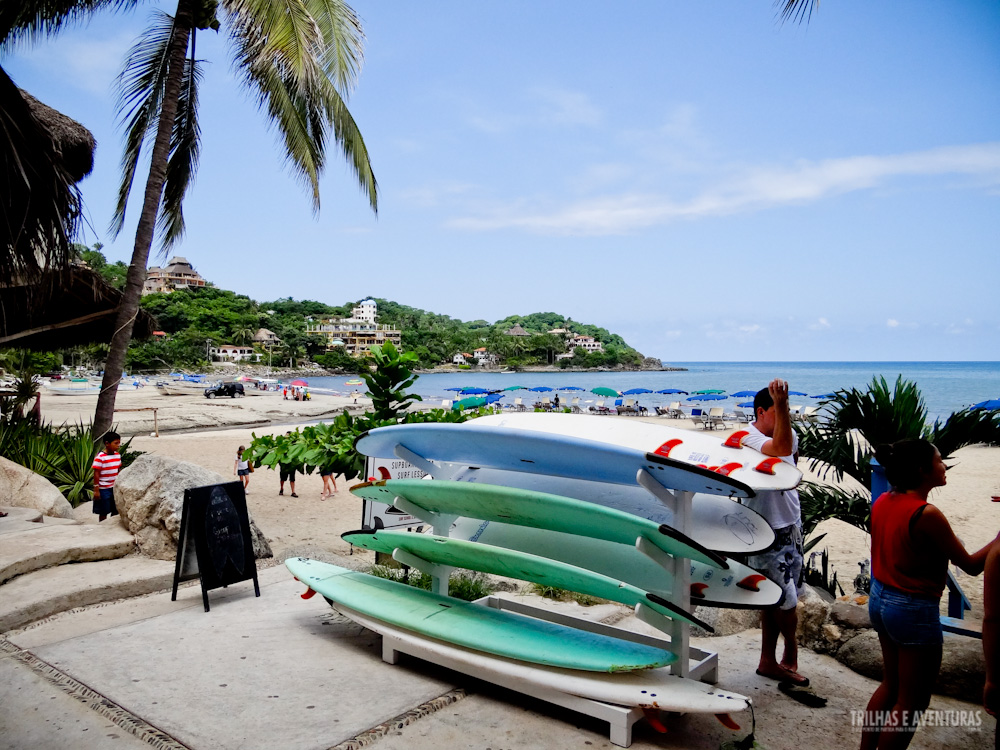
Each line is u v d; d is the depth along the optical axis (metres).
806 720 3.35
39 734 3.02
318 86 11.30
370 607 3.93
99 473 7.79
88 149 12.42
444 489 3.55
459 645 3.53
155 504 5.91
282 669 3.75
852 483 13.06
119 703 3.29
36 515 7.33
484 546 3.42
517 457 3.63
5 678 3.64
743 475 3.19
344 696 3.41
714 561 2.97
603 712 3.03
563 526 3.46
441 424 3.59
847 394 5.63
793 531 3.64
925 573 2.68
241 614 4.73
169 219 14.69
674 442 3.58
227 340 171.75
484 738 3.05
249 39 11.37
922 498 2.79
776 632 3.81
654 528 2.96
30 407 17.47
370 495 4.34
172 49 11.71
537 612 4.24
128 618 4.66
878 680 3.89
